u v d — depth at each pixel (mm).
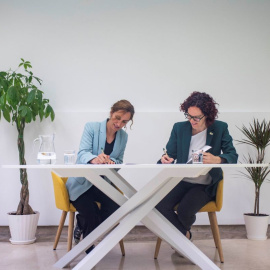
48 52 4109
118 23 4156
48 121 4039
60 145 4043
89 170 2402
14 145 4031
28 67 4090
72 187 2863
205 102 2811
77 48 4129
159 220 2410
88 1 4152
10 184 4023
